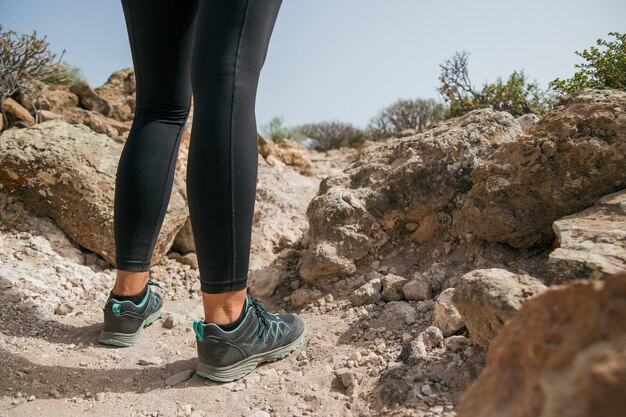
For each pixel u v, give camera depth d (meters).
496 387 0.91
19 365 1.63
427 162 2.45
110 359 1.78
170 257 3.03
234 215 1.52
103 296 2.42
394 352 1.68
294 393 1.53
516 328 0.96
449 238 2.34
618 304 0.76
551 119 2.03
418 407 1.31
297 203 4.04
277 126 11.51
